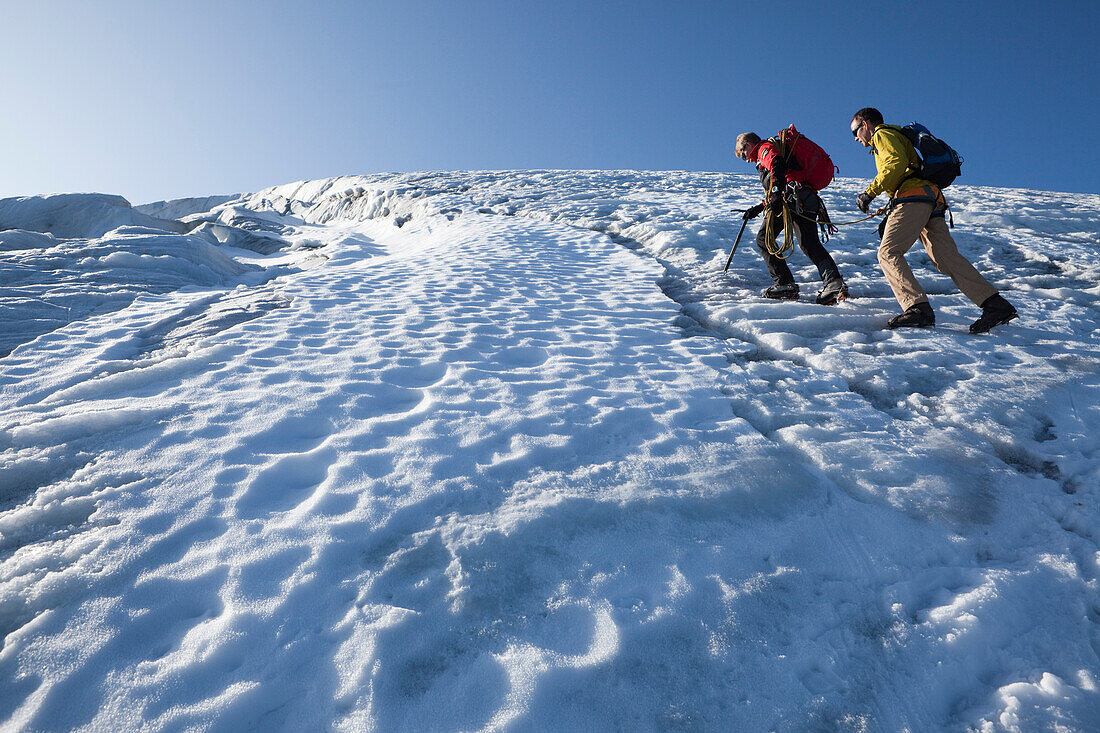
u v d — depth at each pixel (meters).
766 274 6.48
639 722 1.48
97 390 3.17
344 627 1.69
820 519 2.27
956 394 3.29
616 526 2.18
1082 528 2.20
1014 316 4.11
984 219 9.49
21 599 1.76
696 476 2.52
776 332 4.47
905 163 4.05
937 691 1.60
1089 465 2.59
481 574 1.92
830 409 3.21
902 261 4.25
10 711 1.44
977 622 1.76
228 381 3.34
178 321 4.51
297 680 1.54
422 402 3.19
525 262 7.24
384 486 2.37
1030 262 6.64
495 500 2.32
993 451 2.78
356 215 17.61
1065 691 1.55
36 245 7.40
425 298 5.29
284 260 9.66
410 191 16.91
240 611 1.72
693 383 3.56
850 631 1.77
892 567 2.03
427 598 1.82
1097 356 3.81
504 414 3.06
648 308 5.29
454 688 1.53
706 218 9.57
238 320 4.52
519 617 1.76
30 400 3.06
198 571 1.88
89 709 1.44
